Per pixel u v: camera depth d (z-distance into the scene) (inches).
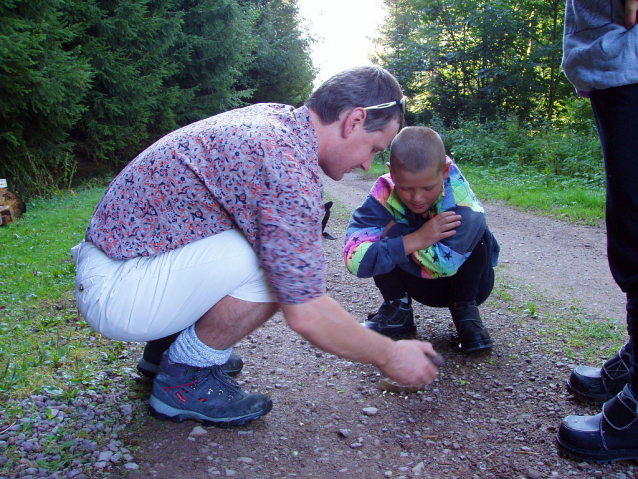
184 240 65.0
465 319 99.1
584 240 214.1
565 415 77.8
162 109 592.1
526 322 116.3
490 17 724.0
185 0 628.1
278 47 1030.4
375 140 64.7
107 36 485.4
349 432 75.0
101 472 64.6
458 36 863.7
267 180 57.9
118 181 67.6
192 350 72.5
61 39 419.5
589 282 152.6
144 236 65.5
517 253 193.8
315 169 61.6
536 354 98.9
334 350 58.4
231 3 643.5
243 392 78.8
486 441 72.4
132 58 533.3
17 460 65.4
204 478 64.2
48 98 358.6
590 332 108.6
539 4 728.3
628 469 65.7
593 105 67.1
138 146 578.9
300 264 56.2
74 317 118.5
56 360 92.1
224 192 60.4
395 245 89.5
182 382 74.9
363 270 92.1
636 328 64.0
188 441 72.0
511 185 383.9
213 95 689.6
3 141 391.2
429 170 80.1
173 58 619.2
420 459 68.7
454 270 91.1
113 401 81.5
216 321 69.4
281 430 75.8
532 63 724.0
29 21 350.6
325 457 69.2
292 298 56.2
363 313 125.4
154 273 65.7
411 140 80.7
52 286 144.1
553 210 278.8
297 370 95.7
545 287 146.6
